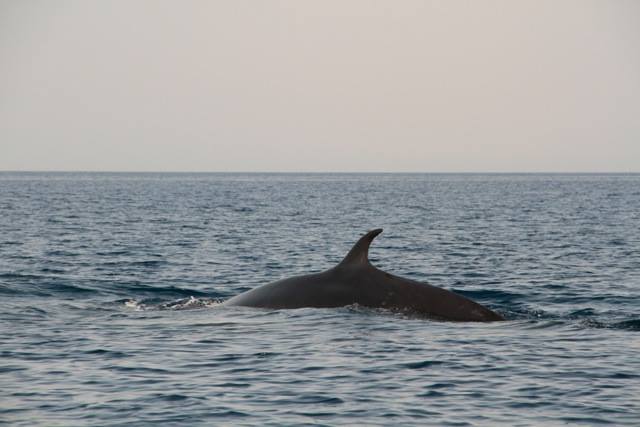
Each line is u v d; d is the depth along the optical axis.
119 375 54.62
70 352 60.62
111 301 87.38
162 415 46.69
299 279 75.81
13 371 55.44
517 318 75.19
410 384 52.69
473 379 53.72
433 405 48.62
